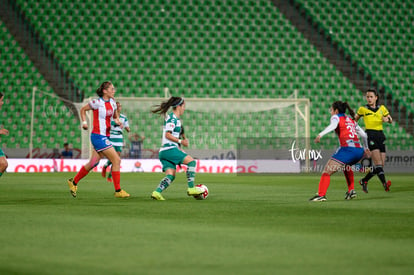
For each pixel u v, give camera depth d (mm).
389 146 110875
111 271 15859
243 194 45438
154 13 124188
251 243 20609
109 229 24109
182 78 117625
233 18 126125
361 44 126625
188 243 20562
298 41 124875
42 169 93438
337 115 38125
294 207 34312
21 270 15938
